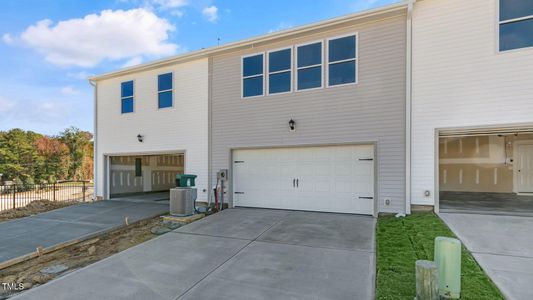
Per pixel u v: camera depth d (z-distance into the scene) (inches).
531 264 157.2
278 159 343.3
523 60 247.4
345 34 309.7
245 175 361.7
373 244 205.0
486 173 449.7
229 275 160.6
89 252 225.1
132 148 451.2
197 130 396.5
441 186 473.7
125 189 526.6
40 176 979.9
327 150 317.4
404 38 283.7
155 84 434.0
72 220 328.8
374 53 295.9
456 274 121.7
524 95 246.4
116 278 159.8
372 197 294.5
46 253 225.3
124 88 461.7
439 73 272.8
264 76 350.0
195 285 149.3
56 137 1143.6
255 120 354.9
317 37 322.7
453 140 470.3
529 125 244.5
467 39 264.7
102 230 285.1
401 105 283.7
